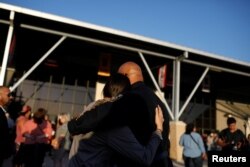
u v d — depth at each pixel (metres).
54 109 12.54
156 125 1.74
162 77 11.27
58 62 12.81
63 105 12.74
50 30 8.74
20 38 10.35
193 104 15.59
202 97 15.91
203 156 6.20
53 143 6.52
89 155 1.61
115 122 1.55
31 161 5.57
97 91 13.03
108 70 11.56
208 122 15.77
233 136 4.92
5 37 10.23
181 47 10.14
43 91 12.44
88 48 11.35
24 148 5.56
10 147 2.99
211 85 15.98
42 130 5.78
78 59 13.18
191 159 6.15
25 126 5.65
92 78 13.44
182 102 15.18
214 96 16.28
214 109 16.11
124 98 1.70
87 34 9.42
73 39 10.12
